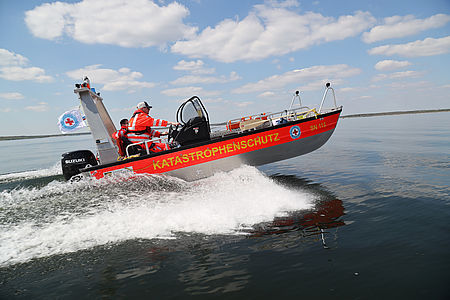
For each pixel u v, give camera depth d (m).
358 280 1.67
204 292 1.66
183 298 1.62
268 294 1.60
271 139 4.64
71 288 1.81
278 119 5.01
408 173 4.46
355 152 7.54
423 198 3.13
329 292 1.58
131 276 1.91
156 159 4.37
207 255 2.15
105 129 4.62
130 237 2.62
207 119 4.65
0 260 2.24
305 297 1.55
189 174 4.46
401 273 1.72
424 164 5.11
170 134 4.89
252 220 2.88
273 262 1.96
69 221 3.04
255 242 2.33
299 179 4.80
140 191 4.19
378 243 2.14
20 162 10.71
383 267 1.80
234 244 2.32
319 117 4.88
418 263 1.81
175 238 2.54
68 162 4.77
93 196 3.90
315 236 2.36
